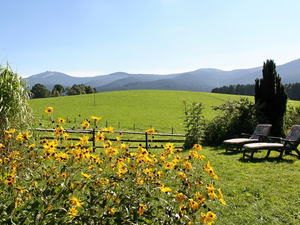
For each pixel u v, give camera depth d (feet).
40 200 6.62
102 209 7.70
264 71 36.29
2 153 10.12
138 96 173.88
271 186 15.48
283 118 35.37
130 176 8.89
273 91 35.35
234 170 19.15
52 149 8.23
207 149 30.53
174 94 184.44
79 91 310.04
